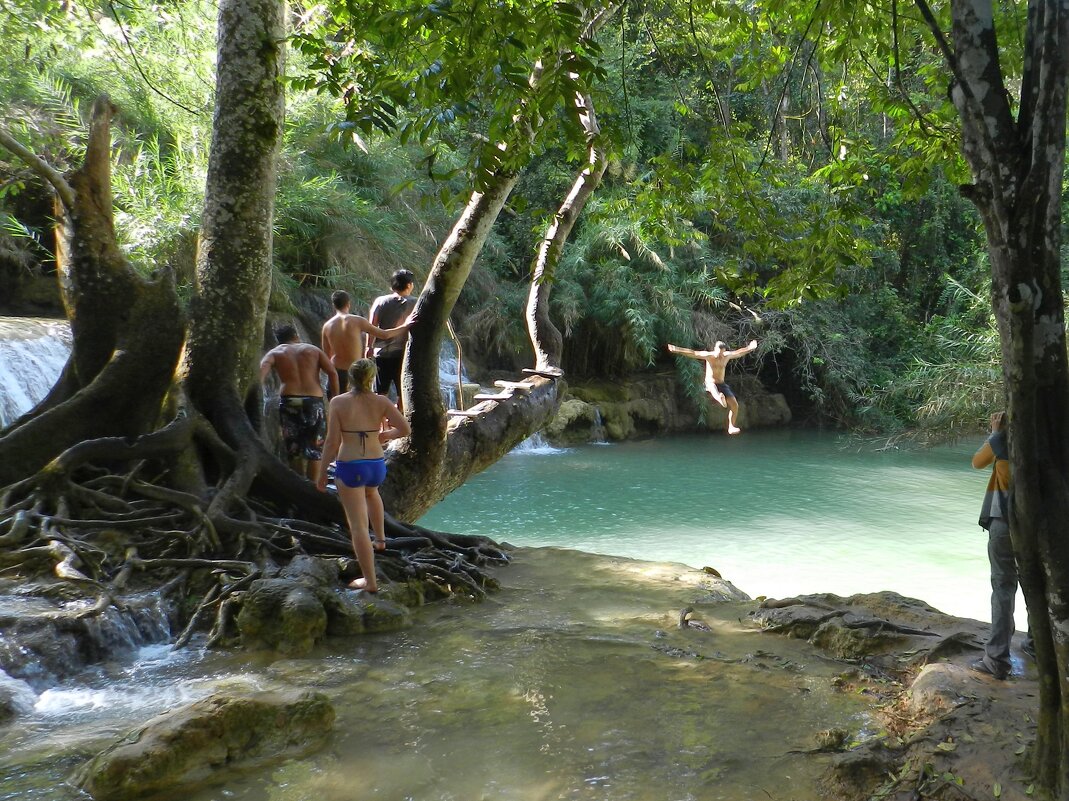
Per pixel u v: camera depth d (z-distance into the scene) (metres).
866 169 7.41
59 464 7.31
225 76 8.81
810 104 9.50
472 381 23.86
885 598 6.73
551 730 4.78
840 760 4.29
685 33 8.50
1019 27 6.22
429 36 5.22
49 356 12.90
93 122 8.51
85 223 8.43
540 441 24.00
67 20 15.87
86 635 5.74
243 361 8.73
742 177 7.43
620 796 4.09
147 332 8.20
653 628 6.56
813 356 28.61
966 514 16.53
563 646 6.12
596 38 23.67
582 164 5.80
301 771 4.32
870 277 31.23
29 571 6.45
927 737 4.48
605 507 16.73
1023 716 4.58
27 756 4.43
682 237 8.23
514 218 27.62
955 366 24.97
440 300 8.91
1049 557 3.61
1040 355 3.56
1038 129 3.39
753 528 15.18
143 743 4.21
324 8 11.84
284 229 19.94
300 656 5.91
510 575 8.15
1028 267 3.47
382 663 5.78
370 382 6.88
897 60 6.54
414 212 23.64
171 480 7.79
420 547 8.01
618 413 25.84
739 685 5.43
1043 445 3.60
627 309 25.86
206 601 6.41
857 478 20.20
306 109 20.00
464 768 4.35
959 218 31.92
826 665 5.79
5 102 16.91
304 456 8.88
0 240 16.47
